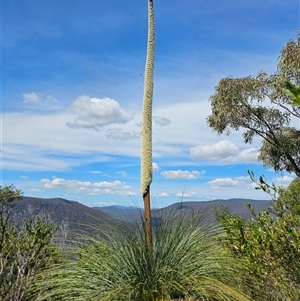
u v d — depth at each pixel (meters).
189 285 4.37
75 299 4.43
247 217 4.71
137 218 4.93
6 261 4.52
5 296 4.34
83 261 4.85
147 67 4.94
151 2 5.00
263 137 16.86
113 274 4.62
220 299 4.19
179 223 5.05
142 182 4.85
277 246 4.02
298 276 3.93
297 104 1.69
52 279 4.65
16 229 5.34
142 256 4.57
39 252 4.86
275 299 4.23
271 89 14.97
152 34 5.03
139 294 4.38
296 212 4.07
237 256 4.59
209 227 5.15
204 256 4.77
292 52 13.11
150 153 4.89
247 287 4.59
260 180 4.18
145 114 4.91
